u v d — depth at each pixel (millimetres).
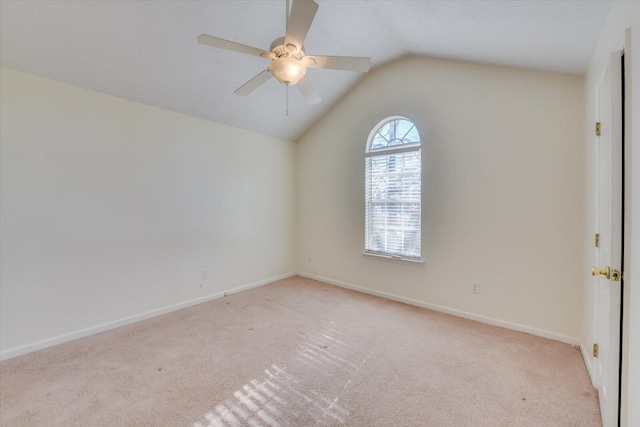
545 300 2430
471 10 1842
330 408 1636
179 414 1589
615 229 1235
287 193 4371
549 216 2389
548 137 2375
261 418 1562
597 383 1701
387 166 3445
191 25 2217
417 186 3201
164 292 3025
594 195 1850
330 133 3980
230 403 1676
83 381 1869
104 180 2596
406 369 2002
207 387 1817
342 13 2484
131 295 2783
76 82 2398
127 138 2732
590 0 1404
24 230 2199
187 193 3203
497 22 1868
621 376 1233
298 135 4320
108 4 1909
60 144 2352
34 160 2232
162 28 2170
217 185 3486
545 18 1650
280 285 3996
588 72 2045
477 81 2717
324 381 1876
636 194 1053
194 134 3256
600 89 1629
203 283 3365
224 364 2070
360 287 3711
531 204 2469
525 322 2529
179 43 2326
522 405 1643
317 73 3215
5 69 2107
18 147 2162
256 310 3088
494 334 2504
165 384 1844
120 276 2711
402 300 3309
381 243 3531
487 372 1955
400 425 1508
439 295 3031
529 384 1824
